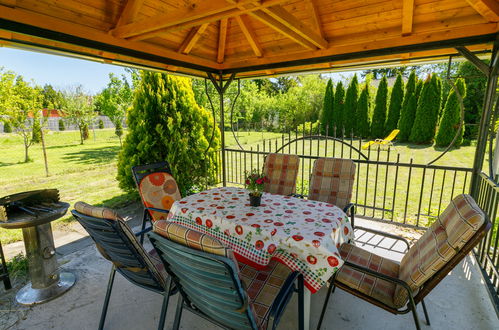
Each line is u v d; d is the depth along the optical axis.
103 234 1.52
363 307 2.10
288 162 3.36
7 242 3.42
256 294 1.57
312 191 3.07
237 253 1.90
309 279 1.64
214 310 1.35
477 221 1.26
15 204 2.14
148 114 4.34
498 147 2.34
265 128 16.19
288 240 1.69
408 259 1.74
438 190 5.83
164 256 1.34
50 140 16.06
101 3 2.49
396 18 2.79
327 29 3.18
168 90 4.48
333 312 2.04
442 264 1.35
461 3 2.46
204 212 2.15
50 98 16.16
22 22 2.07
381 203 5.08
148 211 2.88
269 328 1.26
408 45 2.90
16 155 10.77
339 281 1.72
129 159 4.40
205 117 5.07
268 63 3.88
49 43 2.51
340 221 2.01
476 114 11.12
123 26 2.60
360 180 6.74
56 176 7.21
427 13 2.64
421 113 11.29
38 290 2.23
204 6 2.04
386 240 3.19
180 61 3.73
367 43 3.08
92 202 4.96
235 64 4.22
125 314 2.03
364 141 12.70
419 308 2.08
